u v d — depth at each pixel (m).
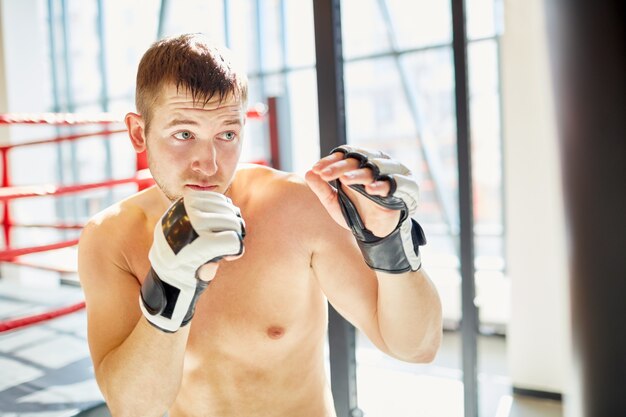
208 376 0.98
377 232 0.81
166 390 0.83
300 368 1.00
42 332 2.61
